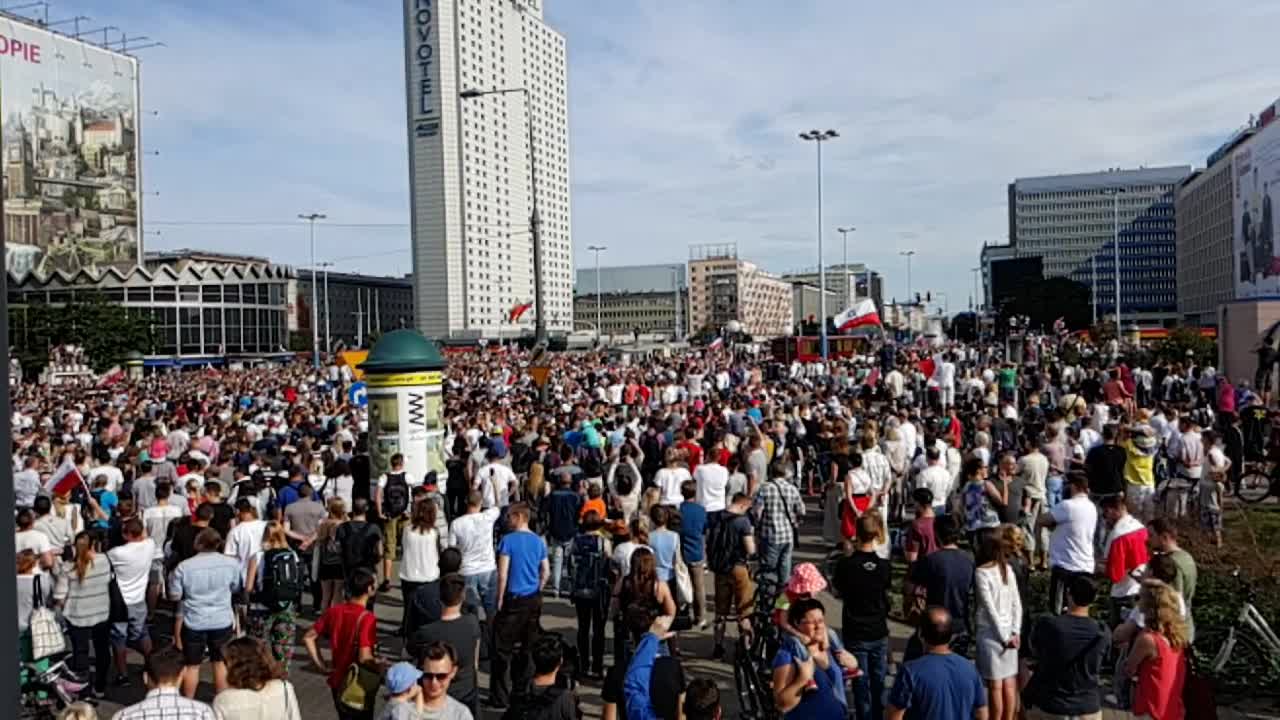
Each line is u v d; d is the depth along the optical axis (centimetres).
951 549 834
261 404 2881
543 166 19250
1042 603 1168
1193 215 14312
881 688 791
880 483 1329
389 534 1359
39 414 2703
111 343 7025
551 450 1656
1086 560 962
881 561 802
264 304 10462
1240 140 11006
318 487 1494
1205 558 1204
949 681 602
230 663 614
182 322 9644
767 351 7881
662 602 853
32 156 8375
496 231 17488
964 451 1861
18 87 8244
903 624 1133
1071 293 10731
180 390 4072
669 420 2028
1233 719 827
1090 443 1622
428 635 745
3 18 8106
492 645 918
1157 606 667
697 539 1138
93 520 1341
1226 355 3150
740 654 870
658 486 1360
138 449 1683
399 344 1692
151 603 1123
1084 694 659
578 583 998
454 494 1606
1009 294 11006
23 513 1001
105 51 9081
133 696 969
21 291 8569
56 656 898
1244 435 2056
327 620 752
